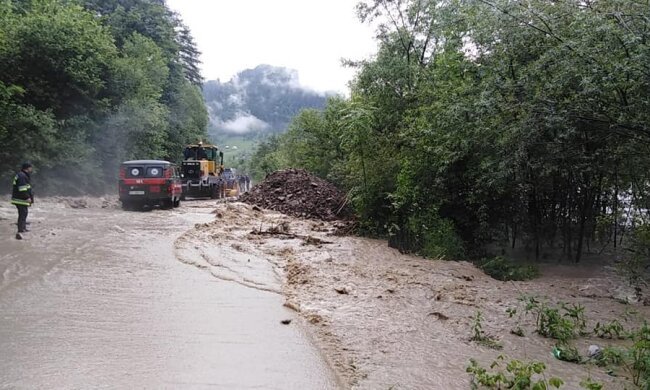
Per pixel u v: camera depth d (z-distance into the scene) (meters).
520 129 8.40
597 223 11.18
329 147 25.77
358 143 14.45
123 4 48.66
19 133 21.59
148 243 11.04
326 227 15.62
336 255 10.80
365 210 14.39
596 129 8.20
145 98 32.09
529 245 12.30
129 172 19.45
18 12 29.28
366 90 17.58
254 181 67.19
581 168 9.20
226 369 4.61
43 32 24.23
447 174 11.73
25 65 24.00
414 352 5.25
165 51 49.16
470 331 6.06
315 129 26.48
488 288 8.42
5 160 21.23
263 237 12.88
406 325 6.16
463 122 9.91
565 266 10.72
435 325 6.24
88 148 26.12
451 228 11.76
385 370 4.73
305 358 4.95
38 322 5.73
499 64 8.96
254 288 7.70
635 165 8.58
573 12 7.54
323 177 25.67
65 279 7.66
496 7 8.43
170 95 48.06
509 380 4.50
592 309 7.36
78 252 9.69
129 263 8.98
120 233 12.34
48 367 4.50
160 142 35.62
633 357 4.98
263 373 4.55
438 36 16.89
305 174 21.88
